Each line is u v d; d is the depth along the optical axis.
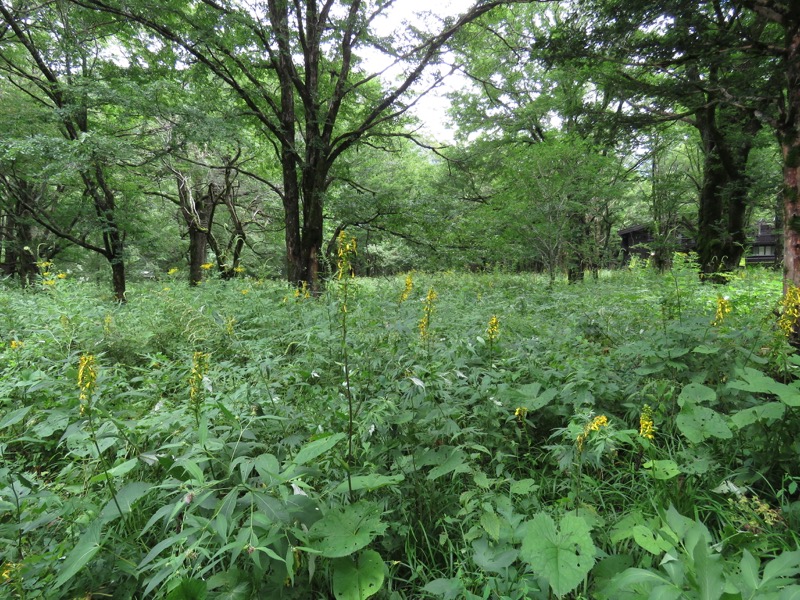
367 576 1.62
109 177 11.90
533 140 16.78
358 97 12.80
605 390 3.00
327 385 3.05
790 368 2.74
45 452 2.82
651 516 2.09
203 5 9.63
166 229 19.05
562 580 1.39
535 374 3.23
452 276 11.72
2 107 11.21
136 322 5.48
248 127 11.55
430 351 3.46
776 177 11.98
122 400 3.04
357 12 10.02
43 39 10.70
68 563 1.47
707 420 2.28
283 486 1.67
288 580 1.65
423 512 2.27
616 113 9.98
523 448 2.81
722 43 5.83
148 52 10.39
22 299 6.64
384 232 12.09
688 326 3.28
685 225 20.55
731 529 1.87
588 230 15.44
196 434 2.09
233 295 6.67
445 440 2.62
